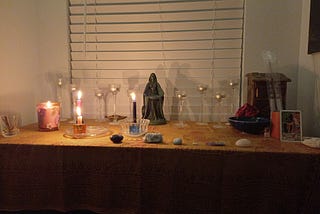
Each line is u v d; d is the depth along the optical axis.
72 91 1.88
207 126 1.64
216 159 1.13
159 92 1.68
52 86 1.95
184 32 1.84
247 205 1.12
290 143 1.23
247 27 1.74
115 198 1.20
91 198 1.21
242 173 1.12
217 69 1.85
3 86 1.59
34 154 1.21
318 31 1.42
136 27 1.87
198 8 1.80
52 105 1.53
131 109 1.89
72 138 1.31
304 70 1.65
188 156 1.14
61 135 1.38
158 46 1.87
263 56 1.71
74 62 1.95
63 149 1.19
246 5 1.73
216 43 1.82
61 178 1.21
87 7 1.88
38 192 1.23
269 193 1.11
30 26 1.83
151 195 1.18
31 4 1.84
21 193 1.23
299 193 1.09
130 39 1.88
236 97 1.84
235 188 1.12
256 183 1.11
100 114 1.95
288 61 1.73
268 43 1.73
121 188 1.19
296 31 1.71
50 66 1.94
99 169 1.19
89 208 1.22
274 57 1.68
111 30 1.89
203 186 1.15
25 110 1.79
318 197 1.07
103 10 1.88
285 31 1.72
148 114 1.69
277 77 1.50
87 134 1.35
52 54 1.93
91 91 1.96
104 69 1.94
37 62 1.92
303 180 1.08
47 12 1.90
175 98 1.90
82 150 1.19
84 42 1.92
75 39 1.93
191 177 1.15
